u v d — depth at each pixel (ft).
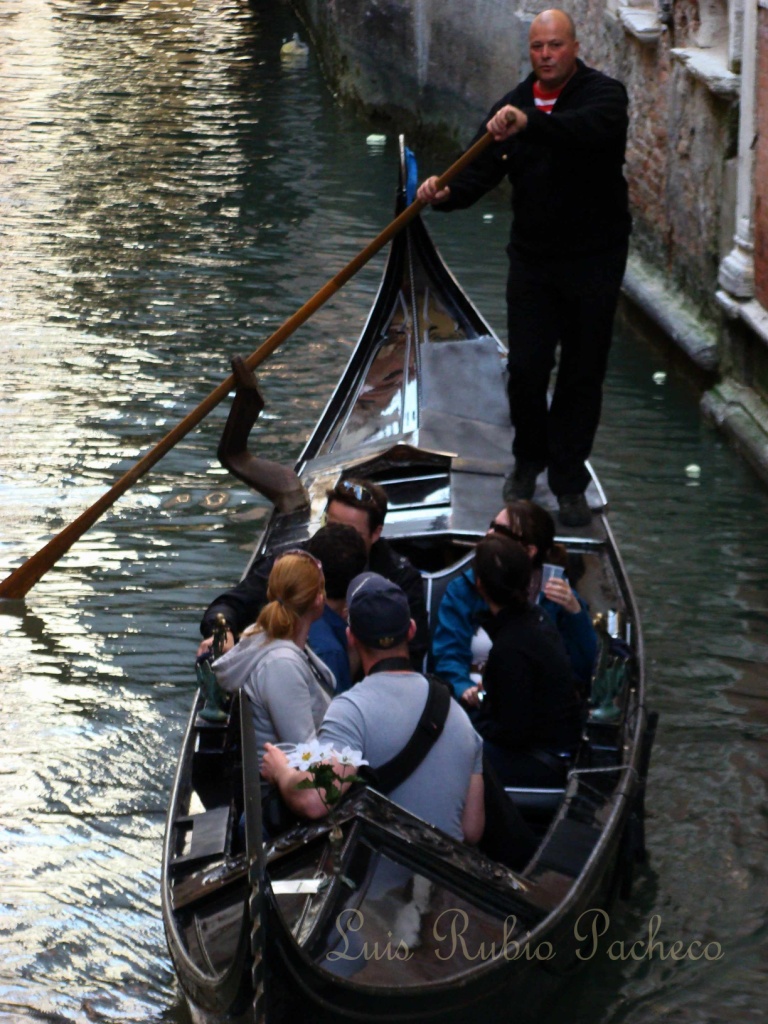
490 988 24.17
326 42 122.52
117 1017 29.81
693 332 62.39
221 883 25.86
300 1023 21.26
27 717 40.50
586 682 33.68
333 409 49.01
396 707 26.17
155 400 61.46
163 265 78.84
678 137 65.77
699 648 43.27
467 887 25.13
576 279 39.68
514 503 33.55
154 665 43.04
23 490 53.47
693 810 35.99
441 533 39.06
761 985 30.17
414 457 43.27
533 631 30.50
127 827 36.01
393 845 24.86
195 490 53.78
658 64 69.05
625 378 64.64
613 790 29.60
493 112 40.11
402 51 107.45
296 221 86.99
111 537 50.29
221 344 67.67
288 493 42.32
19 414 59.88
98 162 99.86
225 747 30.04
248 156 102.22
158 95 119.96
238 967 20.80
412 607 33.76
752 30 54.34
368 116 111.55
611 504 52.47
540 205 39.17
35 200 90.79
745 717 39.81
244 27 149.28
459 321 51.49
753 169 55.26
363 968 22.79
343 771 25.44
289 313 71.77
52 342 67.67
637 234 74.08
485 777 27.48
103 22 152.35
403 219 42.06
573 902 26.23
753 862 34.09
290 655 28.73
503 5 97.91
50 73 127.85
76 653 43.65
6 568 47.88
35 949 31.83
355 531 32.35
